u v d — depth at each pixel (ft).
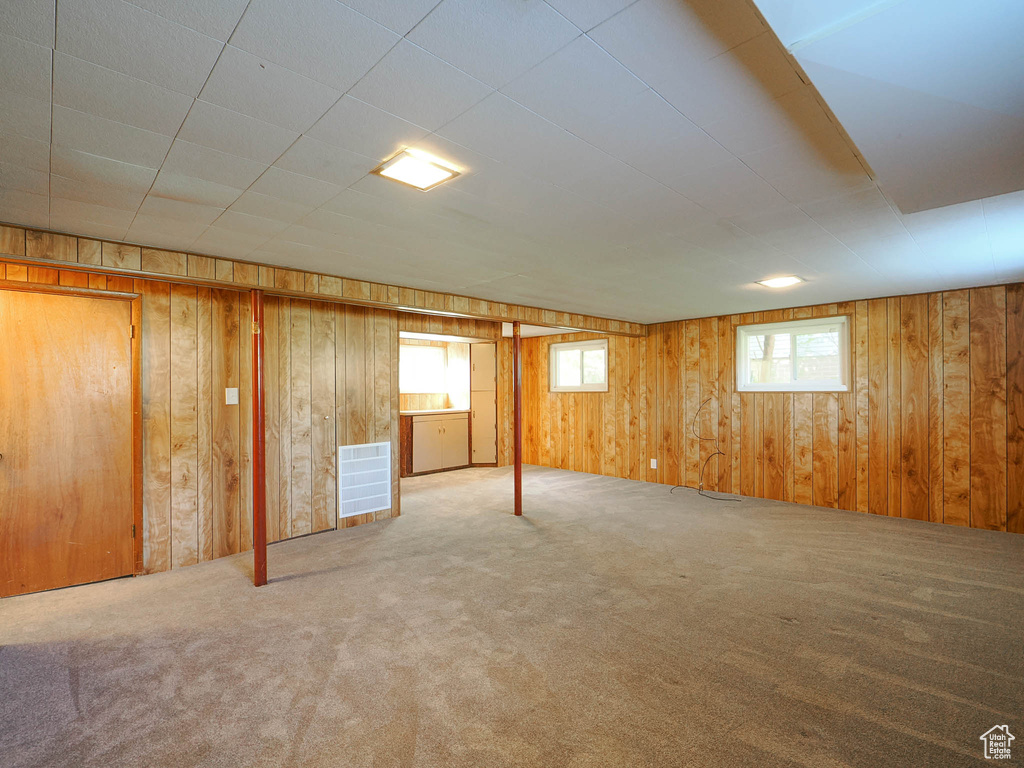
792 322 18.67
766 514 16.79
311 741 6.00
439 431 26.13
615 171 6.88
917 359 15.98
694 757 5.70
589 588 10.55
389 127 5.69
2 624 9.03
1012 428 14.52
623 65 4.59
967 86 4.44
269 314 13.93
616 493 20.39
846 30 3.75
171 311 11.95
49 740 6.03
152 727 6.26
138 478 11.41
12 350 10.18
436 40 4.21
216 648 8.18
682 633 8.59
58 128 5.58
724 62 4.54
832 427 17.67
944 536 14.19
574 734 6.10
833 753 5.76
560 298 16.40
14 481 10.19
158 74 4.65
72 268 9.66
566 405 26.76
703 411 21.06
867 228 9.27
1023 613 9.29
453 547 13.42
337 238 9.71
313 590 10.55
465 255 11.04
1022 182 6.59
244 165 6.57
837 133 5.83
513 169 6.79
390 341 16.96
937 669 7.47
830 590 10.37
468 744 5.93
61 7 3.76
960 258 11.39
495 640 8.39
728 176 7.04
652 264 11.92
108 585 10.84
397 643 8.30
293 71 4.63
